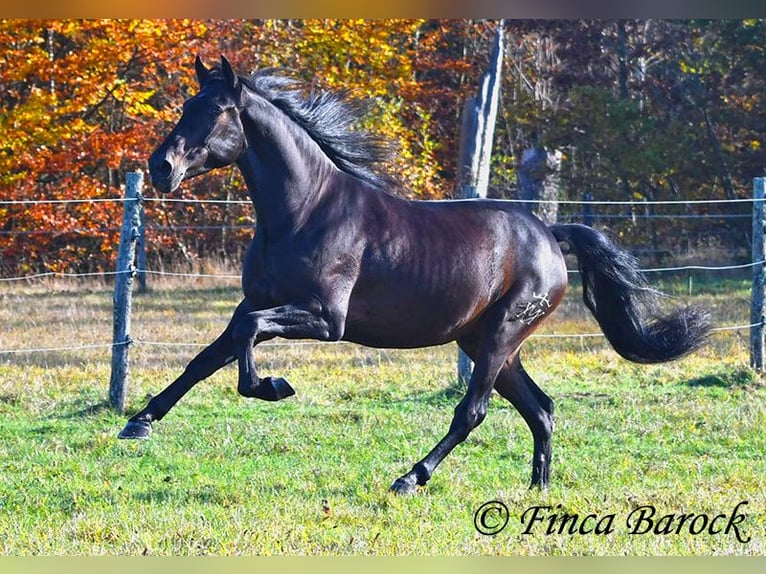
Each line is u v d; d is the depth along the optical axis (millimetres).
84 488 9188
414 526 7965
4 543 7473
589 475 9977
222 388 14219
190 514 8242
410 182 25844
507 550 7465
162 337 18469
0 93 27312
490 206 9500
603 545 7660
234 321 8781
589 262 10156
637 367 15945
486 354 9375
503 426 12055
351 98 9188
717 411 12812
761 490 9352
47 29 26531
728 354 16859
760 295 15102
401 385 14672
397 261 8766
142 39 26219
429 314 8969
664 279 27688
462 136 22609
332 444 11297
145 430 8500
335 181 8750
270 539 7508
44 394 13812
